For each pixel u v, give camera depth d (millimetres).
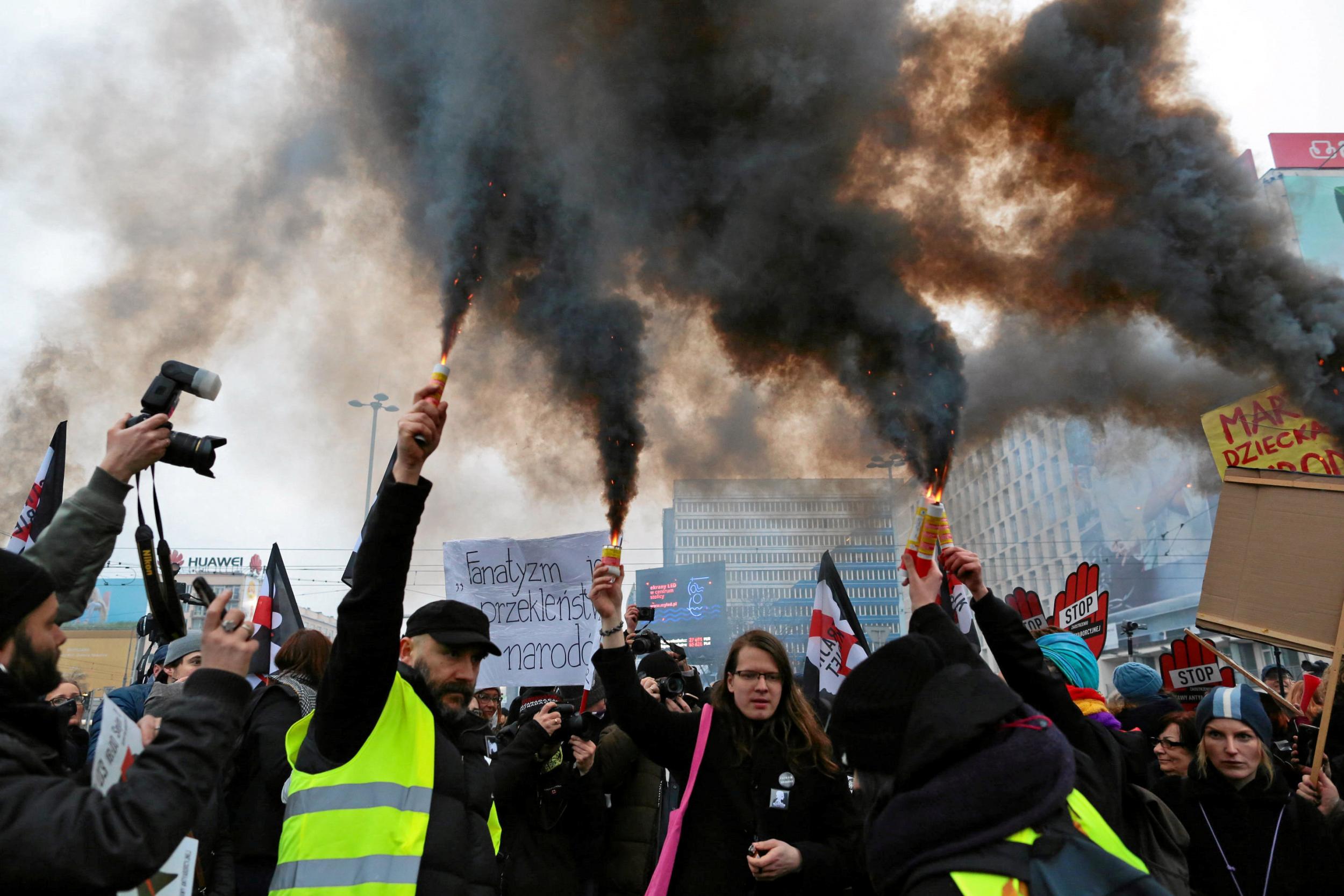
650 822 4844
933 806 1664
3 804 1597
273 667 5031
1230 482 4102
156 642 5859
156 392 2449
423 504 2521
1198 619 4027
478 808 2881
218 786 3473
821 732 3375
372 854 2518
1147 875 1577
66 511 2221
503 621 5746
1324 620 3730
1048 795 1653
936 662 1960
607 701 3484
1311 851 3418
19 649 1821
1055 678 2854
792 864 2949
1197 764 3727
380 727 2721
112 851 1636
